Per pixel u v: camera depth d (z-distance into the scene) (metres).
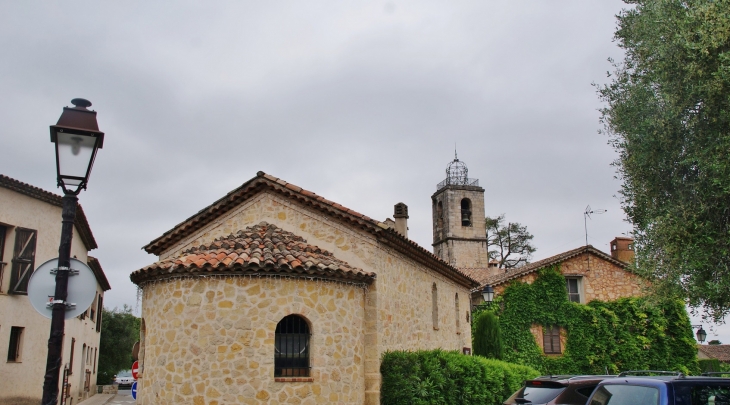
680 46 11.12
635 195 12.65
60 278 7.41
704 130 11.02
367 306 16.00
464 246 49.06
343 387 14.59
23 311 18.89
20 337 18.88
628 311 33.12
